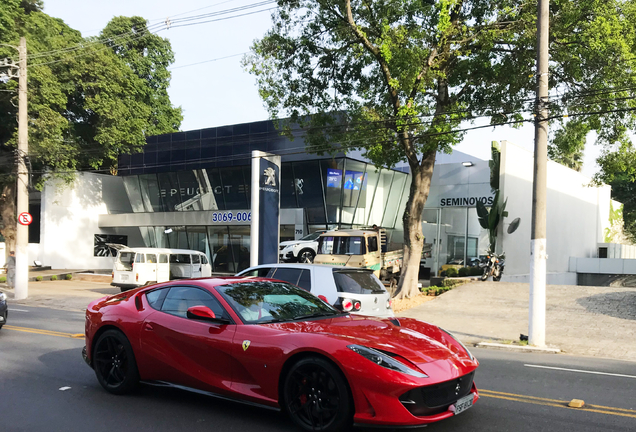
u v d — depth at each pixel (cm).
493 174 2717
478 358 955
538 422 520
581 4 1700
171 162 3722
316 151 2036
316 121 1991
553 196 3166
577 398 629
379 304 950
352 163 3170
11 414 546
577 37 1789
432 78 1767
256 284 611
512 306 1703
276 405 488
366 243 2089
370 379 430
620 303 1609
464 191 3128
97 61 3112
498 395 635
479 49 1881
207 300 571
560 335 1274
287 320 551
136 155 3909
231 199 3600
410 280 1995
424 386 433
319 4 1877
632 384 725
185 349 556
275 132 3291
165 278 2209
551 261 3133
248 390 507
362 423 435
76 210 3762
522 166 2812
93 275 3142
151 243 3972
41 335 1097
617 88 1650
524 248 2816
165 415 540
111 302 664
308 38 1928
